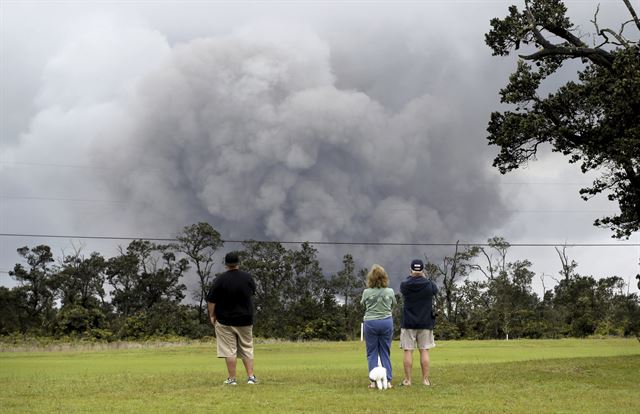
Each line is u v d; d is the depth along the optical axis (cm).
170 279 10206
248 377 1332
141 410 984
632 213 2478
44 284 9738
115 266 10088
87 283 9944
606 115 2139
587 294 8781
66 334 7712
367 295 1322
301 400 1090
